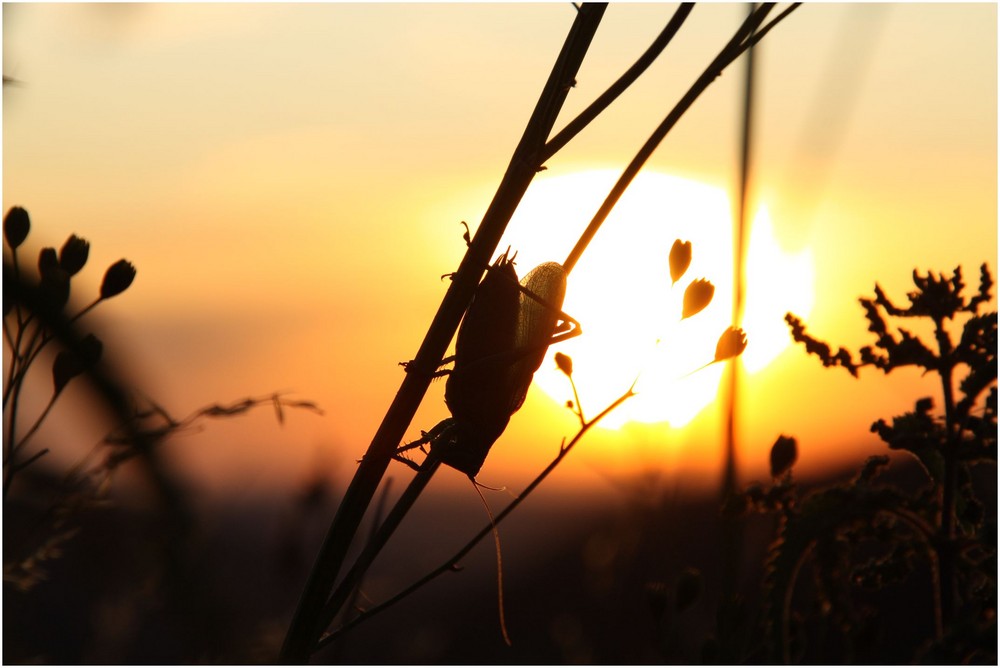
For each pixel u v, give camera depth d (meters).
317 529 0.30
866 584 0.28
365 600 0.30
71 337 0.27
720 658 0.28
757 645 0.28
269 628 0.28
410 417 0.27
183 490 0.22
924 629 0.30
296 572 0.30
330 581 0.27
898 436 0.28
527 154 0.28
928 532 0.28
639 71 0.28
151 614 0.29
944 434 0.28
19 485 0.27
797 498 0.28
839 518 0.28
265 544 0.30
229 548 0.29
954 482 0.28
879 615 0.28
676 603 0.29
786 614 0.28
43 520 0.27
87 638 0.30
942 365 0.28
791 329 0.28
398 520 0.28
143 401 0.27
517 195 0.28
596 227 0.29
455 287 0.28
